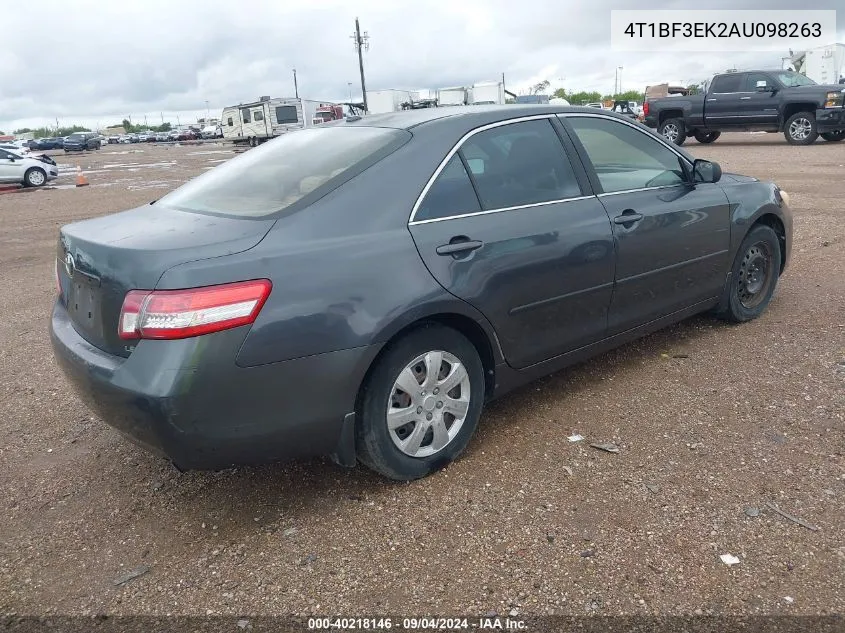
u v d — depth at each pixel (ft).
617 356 15.19
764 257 16.66
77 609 8.38
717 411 12.34
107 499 10.74
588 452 11.24
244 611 8.18
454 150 11.07
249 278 8.73
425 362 10.36
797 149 58.75
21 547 9.64
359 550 9.14
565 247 11.84
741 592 8.00
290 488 10.73
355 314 9.36
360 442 10.05
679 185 14.48
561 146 12.58
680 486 10.11
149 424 8.56
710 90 65.92
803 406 12.29
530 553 8.86
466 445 11.24
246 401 8.79
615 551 8.80
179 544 9.52
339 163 10.59
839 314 16.96
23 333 19.70
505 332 11.27
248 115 142.10
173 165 99.60
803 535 8.91
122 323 8.73
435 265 10.19
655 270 13.60
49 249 34.22
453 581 8.46
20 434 13.07
